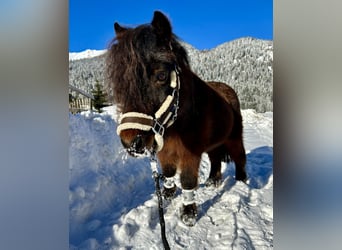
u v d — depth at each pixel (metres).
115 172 4.39
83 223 3.10
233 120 4.26
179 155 3.24
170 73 2.48
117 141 5.36
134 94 2.29
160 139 2.46
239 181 4.61
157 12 2.50
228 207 3.61
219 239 2.87
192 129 3.12
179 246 2.77
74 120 5.00
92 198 3.40
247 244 2.74
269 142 8.98
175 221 3.26
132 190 4.36
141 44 2.32
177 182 4.63
